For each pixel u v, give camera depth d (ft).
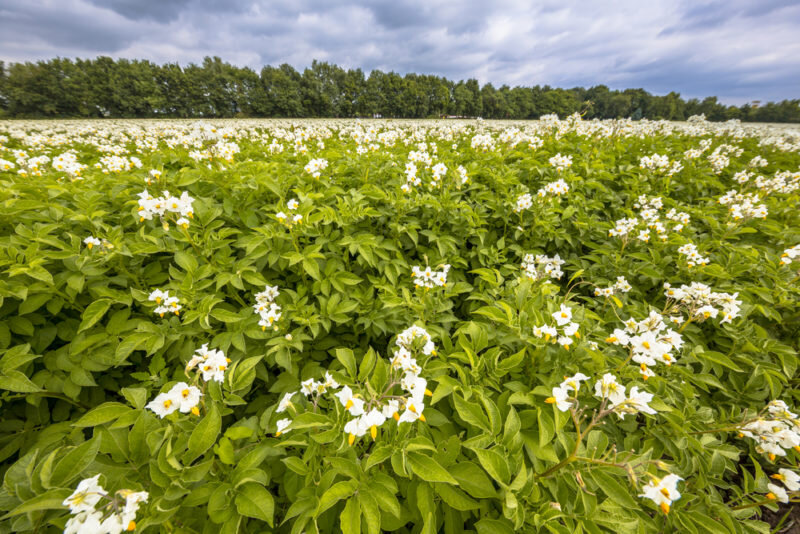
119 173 12.39
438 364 6.98
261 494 4.85
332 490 4.67
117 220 10.22
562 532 4.74
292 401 6.04
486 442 5.52
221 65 202.28
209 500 4.74
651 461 4.75
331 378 6.16
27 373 7.17
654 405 6.58
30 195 9.80
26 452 6.69
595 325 8.80
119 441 5.14
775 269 11.02
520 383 6.72
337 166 14.79
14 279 7.33
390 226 11.73
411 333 6.72
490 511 5.56
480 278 11.12
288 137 26.76
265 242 9.85
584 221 13.89
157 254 9.91
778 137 33.78
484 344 7.39
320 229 11.03
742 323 9.41
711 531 5.62
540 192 13.01
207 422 5.11
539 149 20.89
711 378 7.91
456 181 13.24
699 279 11.09
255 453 5.19
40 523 4.32
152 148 24.17
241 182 11.92
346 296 9.69
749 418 7.11
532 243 13.37
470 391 6.44
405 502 5.98
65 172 12.19
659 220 13.96
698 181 18.22
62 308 8.34
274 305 8.05
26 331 7.16
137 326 7.59
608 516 5.13
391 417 5.53
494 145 20.29
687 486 6.75
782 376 7.79
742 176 17.70
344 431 5.13
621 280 10.57
